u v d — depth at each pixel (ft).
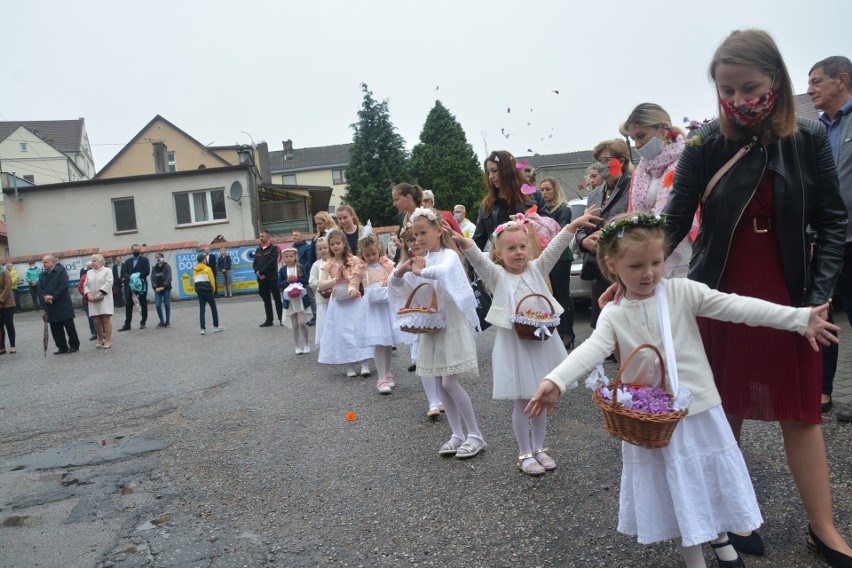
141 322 48.75
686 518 7.49
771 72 8.09
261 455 15.08
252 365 28.04
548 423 15.15
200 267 41.65
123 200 86.63
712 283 8.96
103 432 18.66
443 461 13.51
